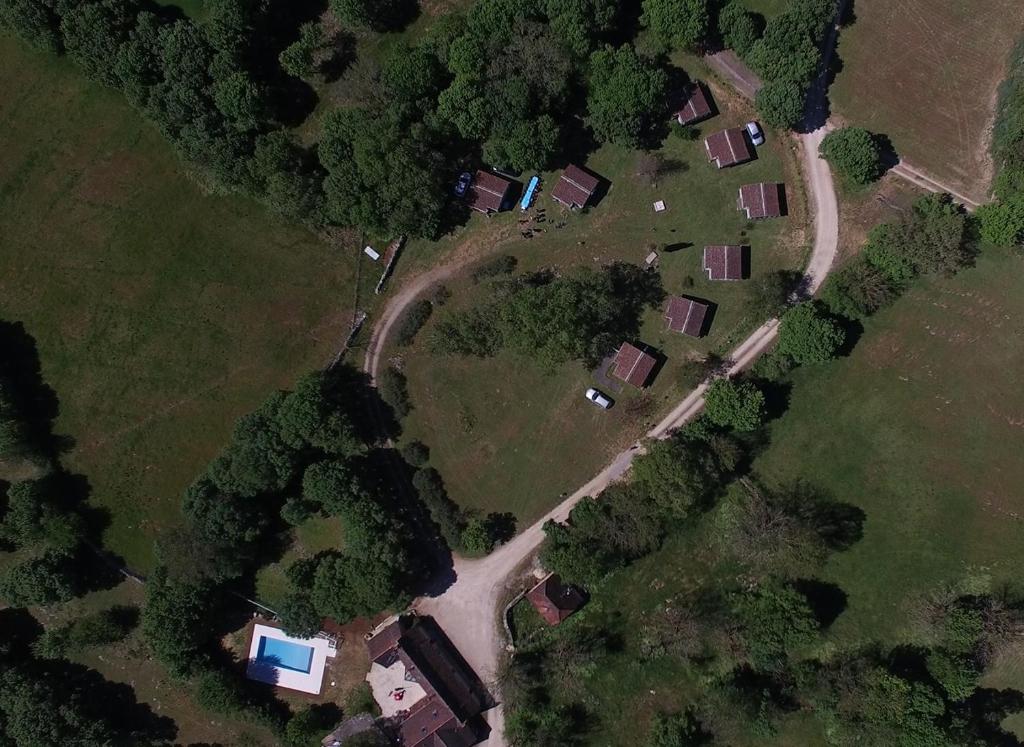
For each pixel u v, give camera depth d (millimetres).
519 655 83562
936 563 80562
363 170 77875
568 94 79875
